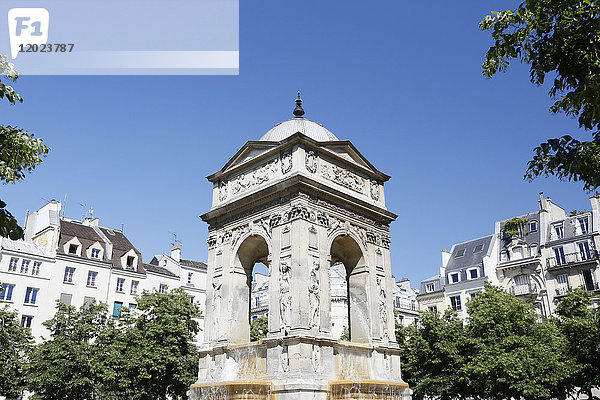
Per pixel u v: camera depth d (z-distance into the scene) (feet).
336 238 104.32
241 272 105.29
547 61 46.44
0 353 137.49
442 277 263.49
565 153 45.96
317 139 111.45
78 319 146.61
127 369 135.13
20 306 194.59
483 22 49.70
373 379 95.25
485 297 150.20
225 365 96.12
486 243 254.88
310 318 88.58
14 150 52.44
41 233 221.05
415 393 144.15
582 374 130.11
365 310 102.27
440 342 139.85
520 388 123.85
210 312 104.17
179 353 142.92
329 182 103.40
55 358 134.92
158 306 150.41
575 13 43.62
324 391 83.41
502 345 133.28
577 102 42.83
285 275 91.91
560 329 139.64
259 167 107.04
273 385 82.58
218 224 110.42
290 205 95.76
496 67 50.19
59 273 206.90
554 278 222.28
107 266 220.43
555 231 232.53
